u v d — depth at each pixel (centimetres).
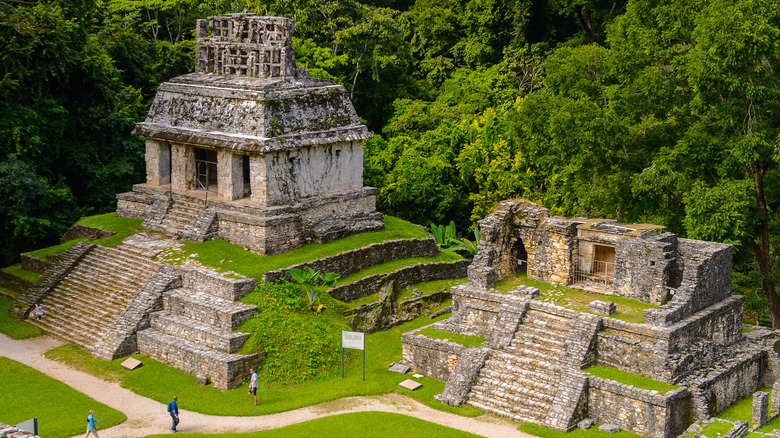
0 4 4528
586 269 3447
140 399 3134
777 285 4031
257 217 3838
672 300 3069
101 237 4184
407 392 3144
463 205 5459
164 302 3597
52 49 4559
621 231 3306
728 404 3058
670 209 4109
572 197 4388
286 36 4062
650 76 3941
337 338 3481
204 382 3228
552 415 2847
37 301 3894
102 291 3788
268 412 2998
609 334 3002
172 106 4238
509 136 5294
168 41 6153
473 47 6825
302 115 4056
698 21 3716
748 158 3609
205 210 4016
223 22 4284
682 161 3844
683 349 2969
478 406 3000
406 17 7275
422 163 5347
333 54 6075
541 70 6419
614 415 2845
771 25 3594
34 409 3000
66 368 3391
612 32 4522
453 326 3391
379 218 4388
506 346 3144
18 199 4259
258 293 3528
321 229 4038
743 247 4075
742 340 3375
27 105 4644
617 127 3975
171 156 4253
